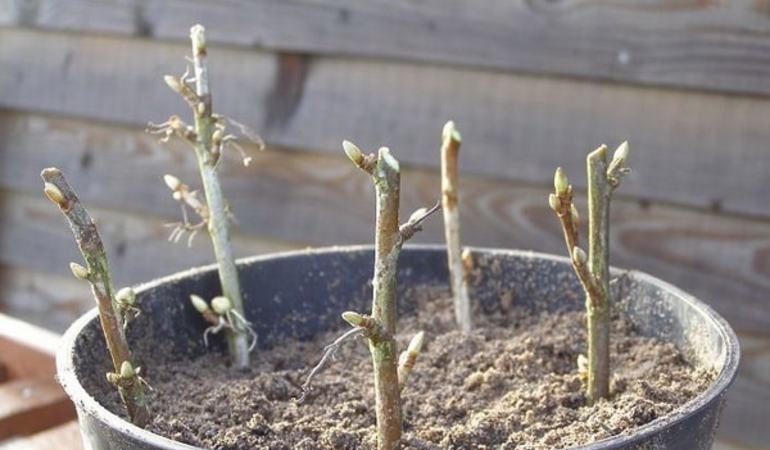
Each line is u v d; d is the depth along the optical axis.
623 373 0.49
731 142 0.74
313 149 0.92
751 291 0.76
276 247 0.97
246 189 0.97
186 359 0.53
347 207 0.92
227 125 0.95
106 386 0.47
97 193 1.07
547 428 0.43
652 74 0.75
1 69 1.10
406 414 0.46
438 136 0.85
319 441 0.41
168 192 1.02
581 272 0.44
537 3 0.78
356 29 0.87
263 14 0.91
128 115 1.02
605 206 0.45
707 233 0.77
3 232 1.17
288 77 0.92
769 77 0.71
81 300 1.14
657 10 0.74
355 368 0.52
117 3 0.99
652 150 0.77
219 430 0.43
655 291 0.52
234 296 0.53
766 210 0.74
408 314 0.58
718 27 0.72
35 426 0.62
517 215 0.84
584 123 0.79
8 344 0.67
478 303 0.58
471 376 0.49
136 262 1.07
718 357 0.46
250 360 0.54
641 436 0.37
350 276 0.57
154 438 0.37
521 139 0.82
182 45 0.97
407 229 0.39
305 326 0.57
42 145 1.10
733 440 0.80
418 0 0.83
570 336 0.53
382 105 0.87
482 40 0.81
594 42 0.77
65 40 1.05
